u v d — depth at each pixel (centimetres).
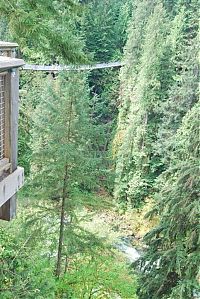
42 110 943
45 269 573
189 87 2044
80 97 906
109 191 2136
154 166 2084
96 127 934
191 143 757
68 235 928
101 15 3077
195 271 686
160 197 805
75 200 927
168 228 744
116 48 3198
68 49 503
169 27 2386
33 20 455
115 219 2033
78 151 889
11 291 402
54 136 905
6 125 297
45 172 917
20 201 930
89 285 797
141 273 809
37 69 1953
